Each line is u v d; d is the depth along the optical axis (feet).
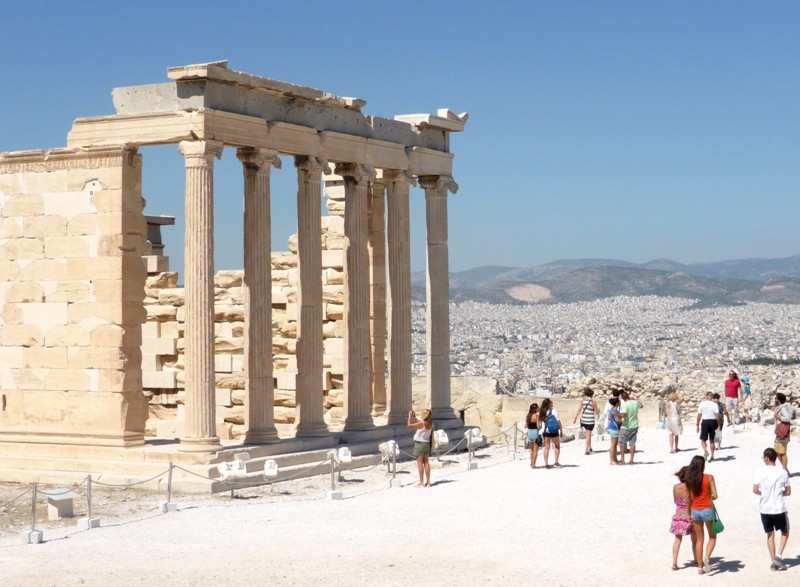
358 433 156.76
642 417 202.39
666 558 96.17
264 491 129.49
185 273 132.36
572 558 96.17
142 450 134.10
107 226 137.08
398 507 118.73
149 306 170.19
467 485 133.08
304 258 149.59
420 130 172.04
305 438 148.15
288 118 145.48
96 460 135.74
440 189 175.22
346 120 155.94
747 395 211.41
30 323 141.08
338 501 123.03
